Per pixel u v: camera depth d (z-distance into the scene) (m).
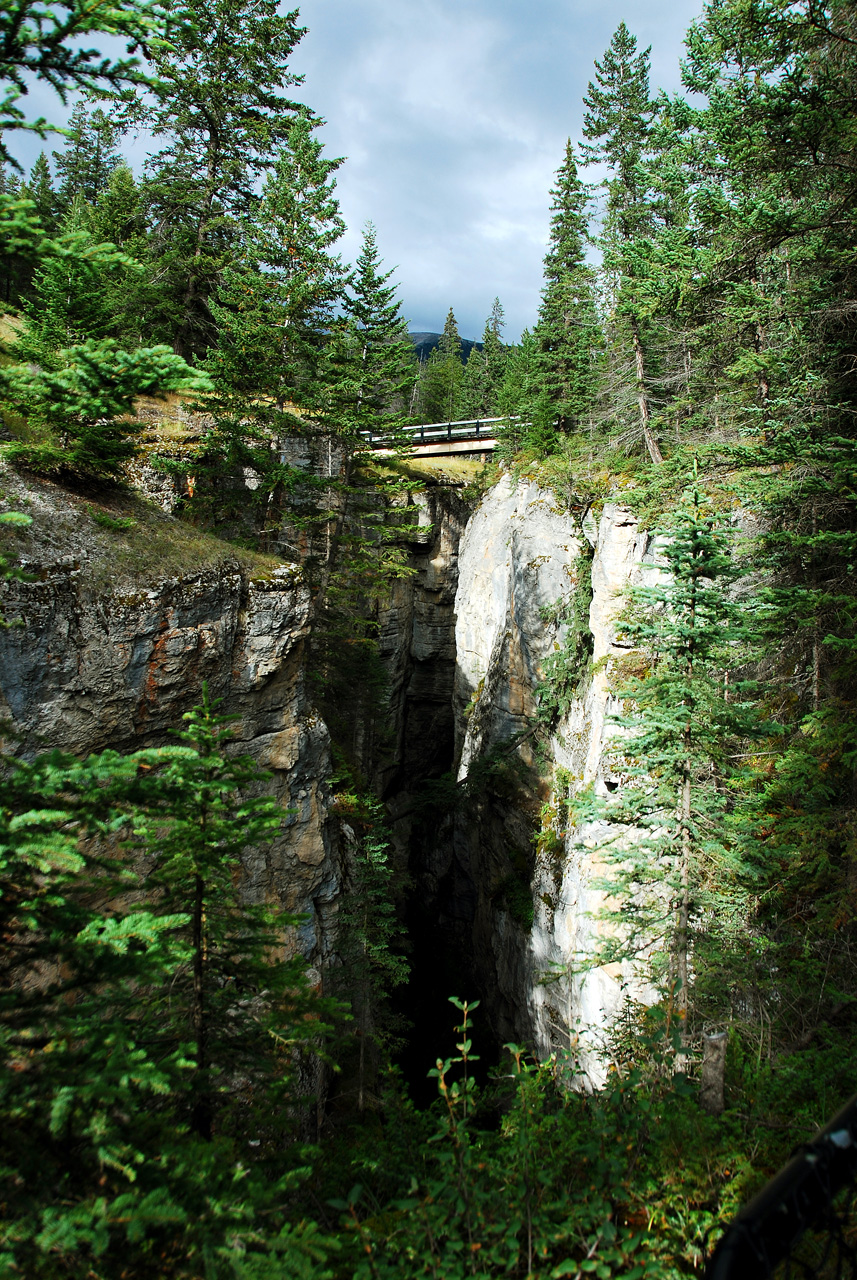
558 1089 7.44
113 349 4.46
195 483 22.28
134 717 13.23
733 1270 2.38
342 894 19.50
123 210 26.17
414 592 45.47
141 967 4.54
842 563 11.41
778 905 10.62
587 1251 4.88
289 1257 3.88
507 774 30.55
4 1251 3.21
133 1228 3.22
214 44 23.59
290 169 21.14
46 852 4.17
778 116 10.27
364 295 24.30
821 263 11.78
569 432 32.56
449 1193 5.15
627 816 10.49
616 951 10.47
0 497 12.74
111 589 12.87
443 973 34.78
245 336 19.64
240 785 6.71
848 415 11.79
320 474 27.20
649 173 12.69
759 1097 6.54
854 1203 3.56
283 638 16.11
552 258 32.62
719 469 15.84
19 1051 3.96
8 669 11.23
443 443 39.88
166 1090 3.71
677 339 19.62
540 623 29.70
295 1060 14.47
